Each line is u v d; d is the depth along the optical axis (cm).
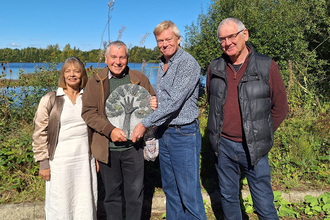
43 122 248
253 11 744
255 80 230
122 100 256
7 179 346
